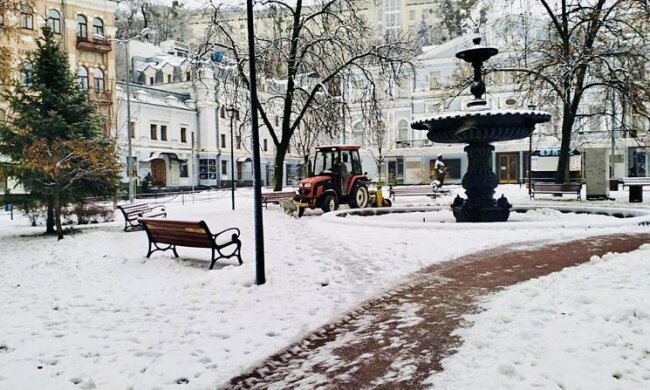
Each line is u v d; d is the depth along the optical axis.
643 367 4.28
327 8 24.59
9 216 27.80
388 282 8.09
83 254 12.27
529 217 17.09
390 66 24.39
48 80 19.30
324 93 25.11
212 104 60.47
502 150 57.06
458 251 10.48
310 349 5.40
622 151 51.81
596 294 6.28
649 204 21.64
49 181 17.39
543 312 5.84
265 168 69.31
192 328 6.00
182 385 4.47
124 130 50.56
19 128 18.17
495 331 5.32
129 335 5.79
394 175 57.09
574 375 4.16
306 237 13.36
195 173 60.25
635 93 23.53
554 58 24.94
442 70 59.06
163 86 61.94
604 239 11.56
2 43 36.59
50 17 44.88
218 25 24.08
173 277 8.95
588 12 25.44
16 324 6.33
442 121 14.47
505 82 52.41
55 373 4.75
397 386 4.31
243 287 7.82
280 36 25.23
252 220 18.75
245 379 4.64
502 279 7.94
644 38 23.91
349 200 22.81
